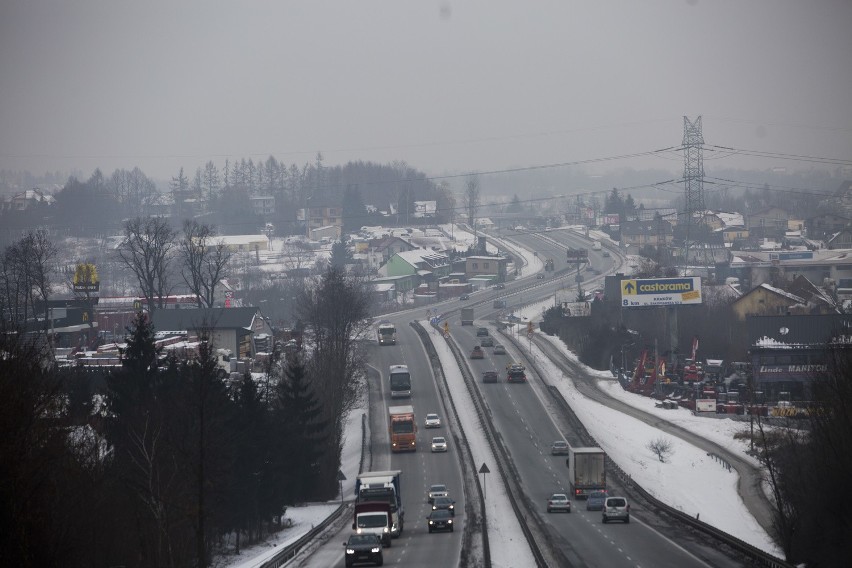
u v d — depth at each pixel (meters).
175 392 116.19
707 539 97.69
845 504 95.31
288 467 129.12
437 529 110.38
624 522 111.38
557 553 90.81
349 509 135.75
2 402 70.75
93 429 112.06
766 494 145.00
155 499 86.94
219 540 113.88
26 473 69.81
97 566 83.31
